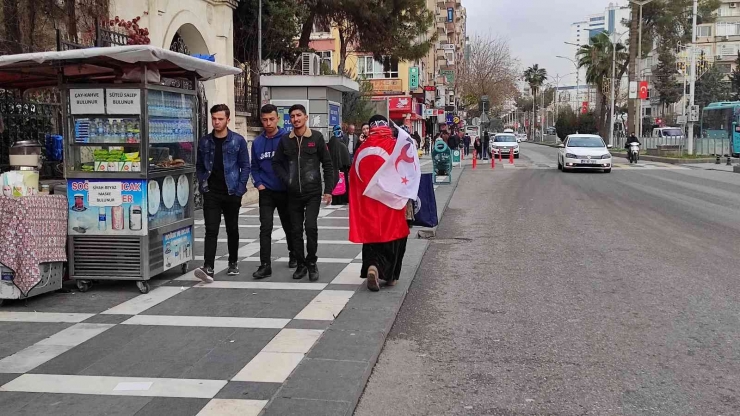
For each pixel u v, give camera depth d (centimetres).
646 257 930
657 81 8025
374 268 691
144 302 654
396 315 640
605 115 6612
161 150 721
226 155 738
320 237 1080
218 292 697
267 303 652
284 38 2323
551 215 1405
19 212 625
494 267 879
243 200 1552
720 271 833
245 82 1758
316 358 489
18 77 749
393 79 4575
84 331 559
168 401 413
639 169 2959
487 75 6994
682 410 427
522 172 2795
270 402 409
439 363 516
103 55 626
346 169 1510
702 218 1330
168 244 737
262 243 768
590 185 2128
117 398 418
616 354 534
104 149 677
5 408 404
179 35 1518
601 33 6669
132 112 669
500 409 430
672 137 4784
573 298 711
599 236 1120
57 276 672
